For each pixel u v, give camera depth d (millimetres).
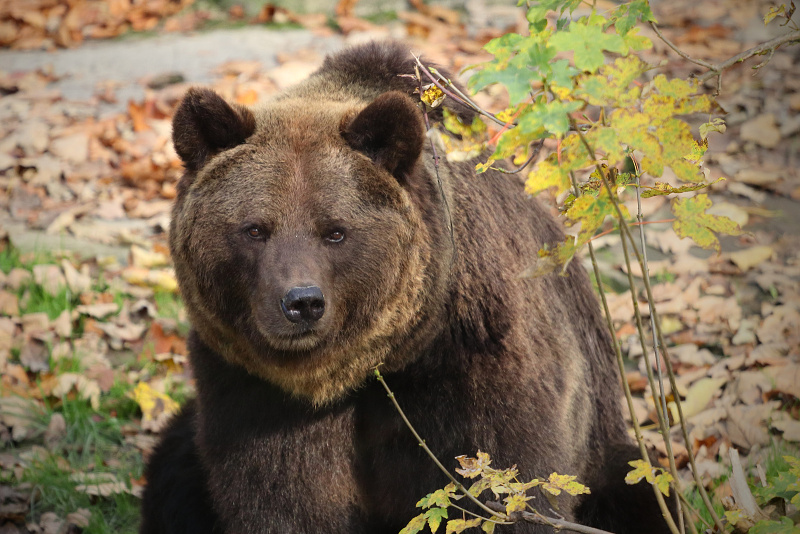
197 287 7453
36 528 10312
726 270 13977
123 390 12367
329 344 7277
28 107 18812
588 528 5828
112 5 23250
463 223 7656
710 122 6148
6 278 13984
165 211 15883
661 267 14086
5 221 15664
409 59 8297
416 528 6047
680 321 13211
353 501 8047
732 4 21375
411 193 7332
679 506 6016
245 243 7152
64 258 14477
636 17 5672
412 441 7711
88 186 16594
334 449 7863
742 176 15805
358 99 8172
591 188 5965
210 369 7930
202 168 7461
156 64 20578
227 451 7840
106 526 10320
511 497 5844
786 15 6188
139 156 17047
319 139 7273
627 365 12633
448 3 22641
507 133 5102
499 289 7590
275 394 7707
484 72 5035
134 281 14109
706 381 11844
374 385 7754
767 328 12758
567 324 8555
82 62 20875
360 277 7191
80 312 13523
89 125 18031
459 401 7488
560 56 18000
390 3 22719
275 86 19047
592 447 9070
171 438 9516
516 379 7496
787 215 15094
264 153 7250
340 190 7117
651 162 5141
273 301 6867
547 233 8875
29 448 11539
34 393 12266
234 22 22984
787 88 18016
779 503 6336
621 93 5109
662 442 11031
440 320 7488
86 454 11453
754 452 10719
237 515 7883
